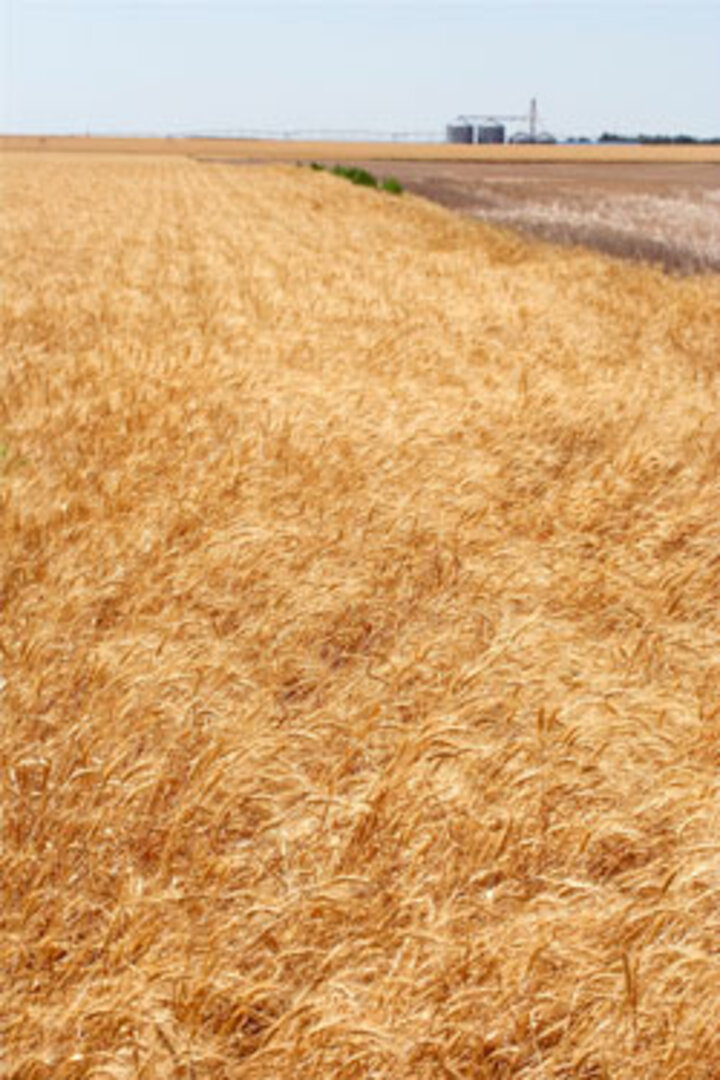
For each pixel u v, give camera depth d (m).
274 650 6.54
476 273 22.95
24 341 15.46
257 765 5.06
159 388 11.86
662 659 6.67
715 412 12.10
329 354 14.06
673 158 130.25
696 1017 3.71
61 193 52.09
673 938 4.17
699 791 4.93
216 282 21.05
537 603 7.32
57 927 4.26
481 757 5.16
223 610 6.97
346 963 4.02
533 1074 3.64
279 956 3.87
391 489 8.88
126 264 24.31
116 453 9.90
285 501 8.65
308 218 38.16
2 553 7.59
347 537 7.98
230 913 4.29
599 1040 3.68
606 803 5.00
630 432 10.92
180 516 8.21
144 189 56.41
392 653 6.68
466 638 6.72
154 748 5.36
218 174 75.88
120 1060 3.63
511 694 5.89
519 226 37.66
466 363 14.17
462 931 4.25
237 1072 3.60
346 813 4.79
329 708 5.66
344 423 10.30
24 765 5.17
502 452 10.10
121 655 6.14
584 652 6.65
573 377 13.48
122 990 3.77
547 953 3.95
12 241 29.45
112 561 7.43
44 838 4.74
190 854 4.71
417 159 127.25
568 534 8.36
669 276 24.64
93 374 12.65
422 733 5.20
